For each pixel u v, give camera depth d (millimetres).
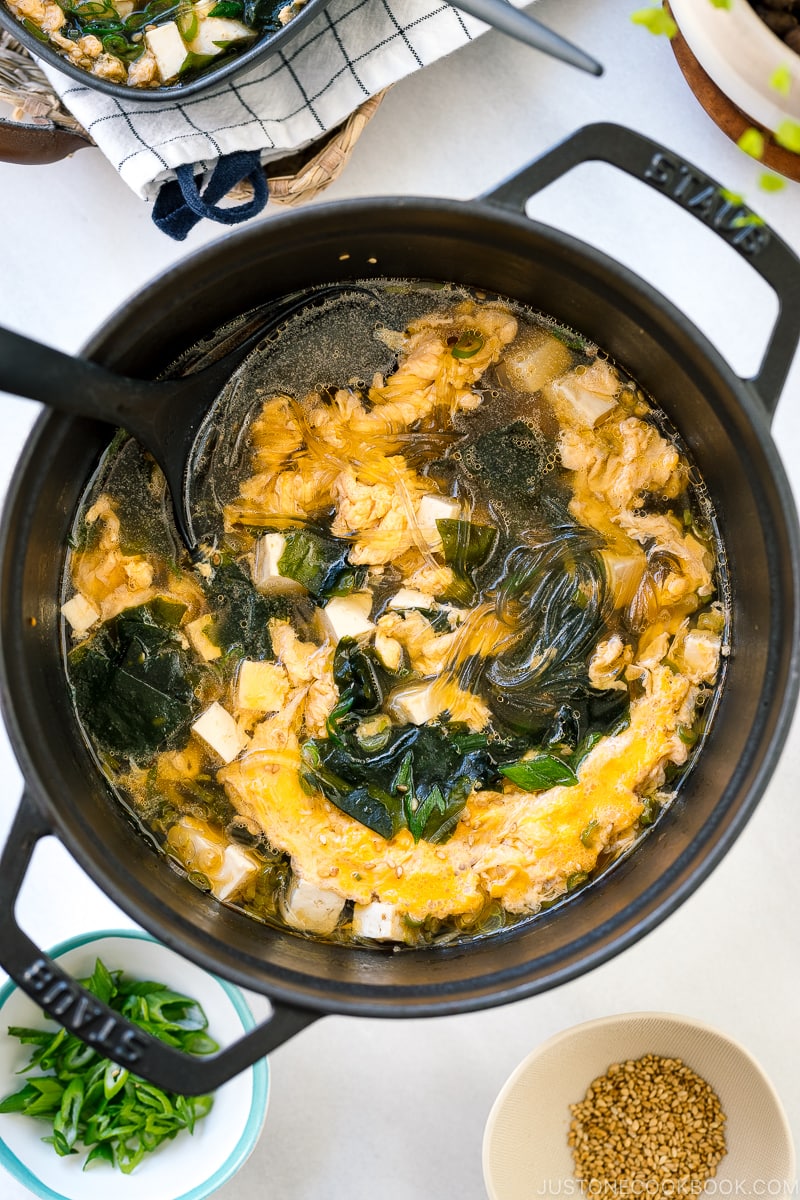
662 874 529
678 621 559
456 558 549
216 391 541
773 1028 638
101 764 550
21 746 497
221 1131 604
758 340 632
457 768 550
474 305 562
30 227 637
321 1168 641
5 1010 599
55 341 636
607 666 551
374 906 544
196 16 563
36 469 511
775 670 521
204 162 585
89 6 569
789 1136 610
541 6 631
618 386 561
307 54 575
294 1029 498
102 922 634
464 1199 638
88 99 570
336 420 548
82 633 549
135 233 638
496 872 546
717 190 496
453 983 515
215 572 549
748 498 530
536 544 553
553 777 548
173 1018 619
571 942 524
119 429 546
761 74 558
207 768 549
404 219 516
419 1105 640
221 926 539
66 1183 602
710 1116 635
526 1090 622
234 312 550
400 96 637
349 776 548
